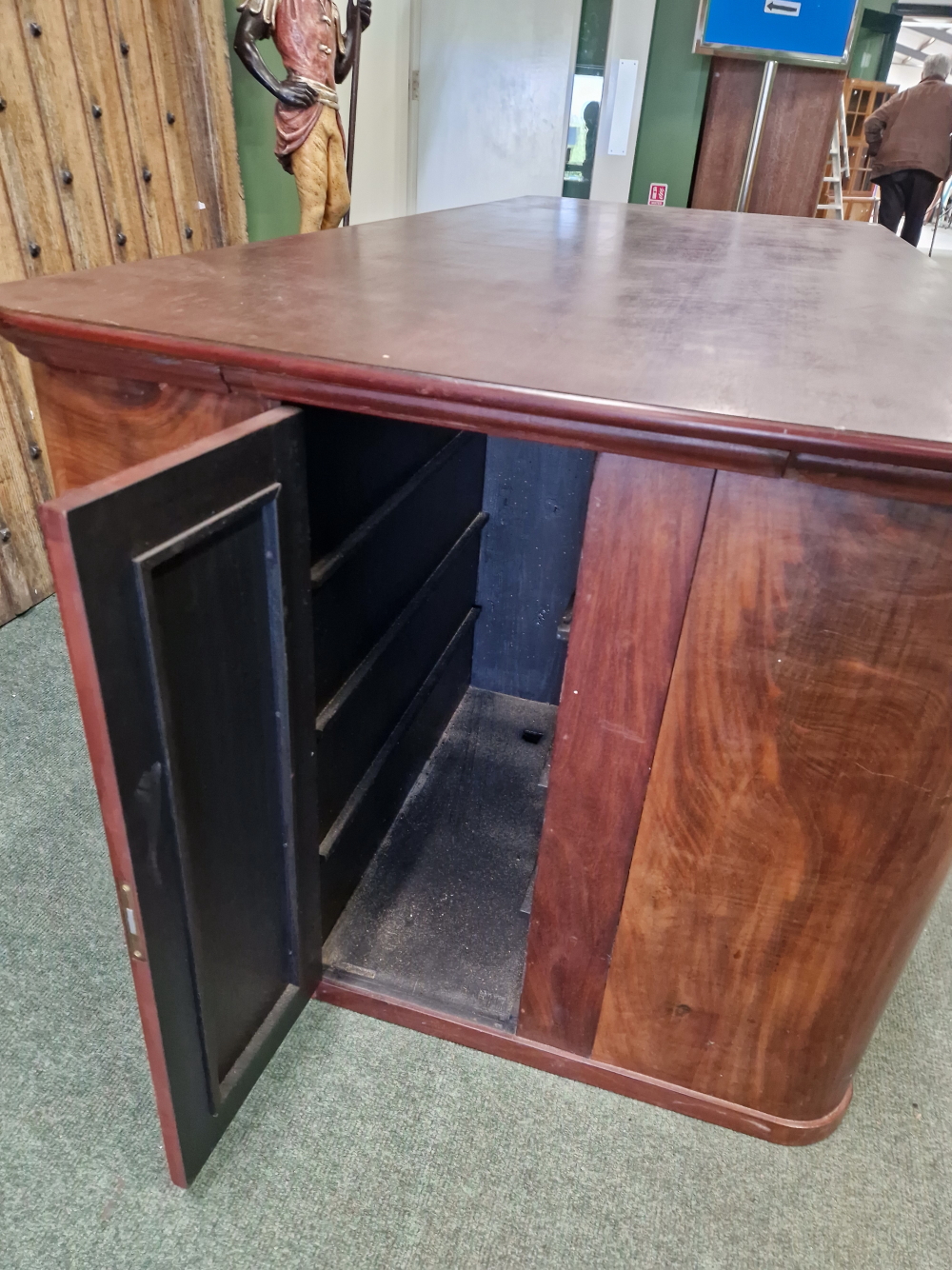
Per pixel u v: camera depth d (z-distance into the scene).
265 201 2.80
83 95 1.83
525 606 1.62
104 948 1.11
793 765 0.71
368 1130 0.91
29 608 1.90
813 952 0.80
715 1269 0.81
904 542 0.59
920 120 4.36
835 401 0.60
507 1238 0.82
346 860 1.11
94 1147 0.88
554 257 1.21
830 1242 0.83
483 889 1.19
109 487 0.51
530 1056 0.98
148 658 0.58
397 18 3.37
